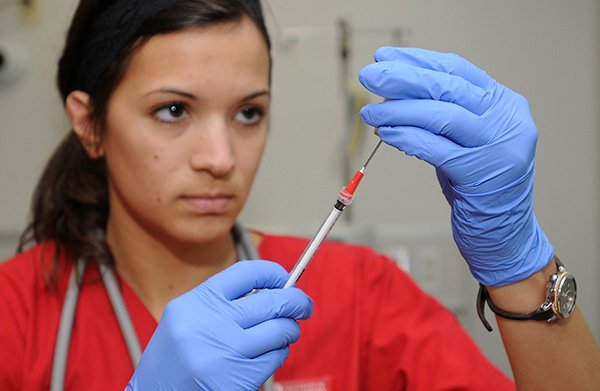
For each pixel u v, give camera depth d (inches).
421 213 71.8
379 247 69.7
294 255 45.3
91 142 40.3
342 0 70.4
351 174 70.9
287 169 71.4
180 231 36.9
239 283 32.9
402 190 71.6
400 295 43.9
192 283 42.0
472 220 32.9
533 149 32.7
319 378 41.3
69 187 43.4
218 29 34.8
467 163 31.5
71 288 40.3
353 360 41.9
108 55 36.6
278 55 70.4
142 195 37.0
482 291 35.3
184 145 35.8
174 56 34.6
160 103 35.3
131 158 36.7
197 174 35.8
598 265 71.7
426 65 33.0
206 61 34.7
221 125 35.6
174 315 31.5
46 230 43.7
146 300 41.8
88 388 38.6
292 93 70.7
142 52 35.2
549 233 71.7
